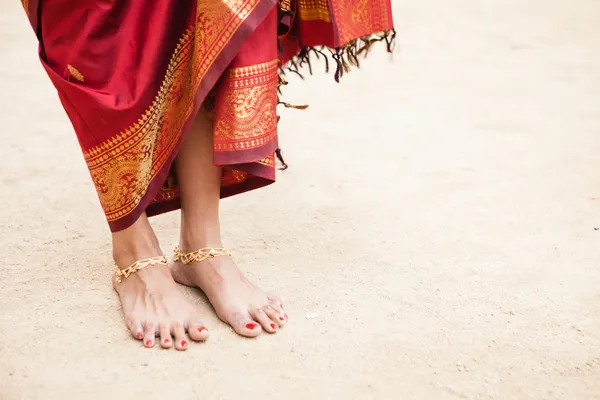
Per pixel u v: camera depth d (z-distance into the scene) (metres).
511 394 1.67
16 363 1.75
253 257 2.31
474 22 5.98
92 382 1.69
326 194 2.81
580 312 2.00
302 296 2.08
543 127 3.58
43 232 2.47
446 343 1.86
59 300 2.04
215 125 1.82
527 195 2.79
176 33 1.80
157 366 1.75
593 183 2.89
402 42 5.40
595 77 4.46
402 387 1.69
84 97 1.76
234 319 1.89
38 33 1.83
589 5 6.51
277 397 1.65
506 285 2.14
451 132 3.52
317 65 4.85
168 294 1.94
